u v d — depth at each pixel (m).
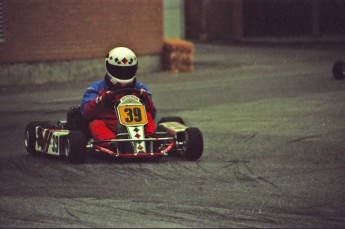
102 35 81.31
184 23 130.25
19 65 75.19
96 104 34.59
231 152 37.34
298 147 38.62
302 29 126.38
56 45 77.69
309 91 62.16
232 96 60.56
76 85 74.38
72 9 78.62
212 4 131.12
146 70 84.88
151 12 84.94
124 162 34.28
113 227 22.12
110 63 35.41
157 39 85.38
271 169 32.75
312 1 125.31
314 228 22.48
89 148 34.81
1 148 39.78
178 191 28.00
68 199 26.59
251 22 129.50
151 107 35.81
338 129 43.97
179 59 84.44
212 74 80.31
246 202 26.06
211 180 30.25
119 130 34.50
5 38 74.12
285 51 107.44
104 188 28.69
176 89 67.00
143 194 27.44
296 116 49.19
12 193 27.95
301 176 31.12
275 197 26.97
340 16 124.06
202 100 58.75
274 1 127.69
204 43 125.06
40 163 34.59
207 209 24.88
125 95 35.22
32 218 23.52
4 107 57.88
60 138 34.91
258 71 81.69
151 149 34.09
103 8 81.12
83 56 79.88
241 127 45.50
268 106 54.16
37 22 76.19
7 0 74.00
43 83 76.69
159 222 22.84
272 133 43.12
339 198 26.86
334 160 35.03
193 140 34.59
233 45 120.44
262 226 22.55
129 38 83.38
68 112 36.41
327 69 81.50
